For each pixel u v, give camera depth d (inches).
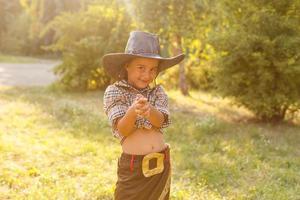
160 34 518.3
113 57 115.6
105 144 294.2
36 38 1614.2
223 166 251.1
